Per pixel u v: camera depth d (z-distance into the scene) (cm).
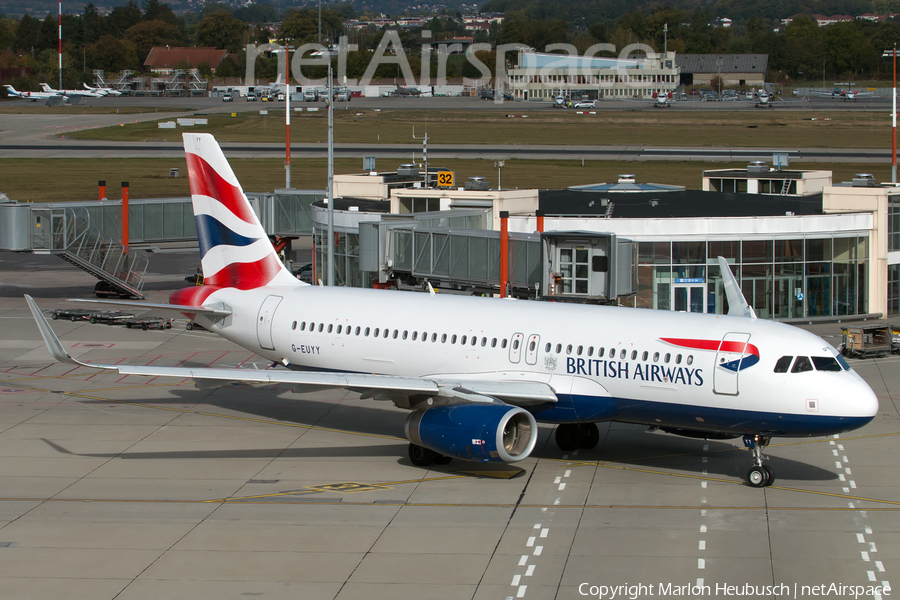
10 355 10388
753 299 11881
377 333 7275
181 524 5488
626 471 6494
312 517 5600
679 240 11631
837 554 4984
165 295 14488
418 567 4859
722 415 6016
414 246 11288
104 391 8888
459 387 6331
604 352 6359
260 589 4609
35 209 13250
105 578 4744
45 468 6544
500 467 6588
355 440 7306
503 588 4606
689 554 5003
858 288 12394
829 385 5744
